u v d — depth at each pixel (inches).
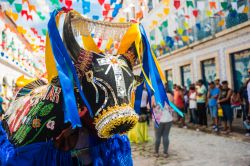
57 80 79.8
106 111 72.6
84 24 83.8
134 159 277.6
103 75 75.8
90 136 87.1
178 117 565.6
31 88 114.4
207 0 343.6
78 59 78.7
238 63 568.1
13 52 566.9
